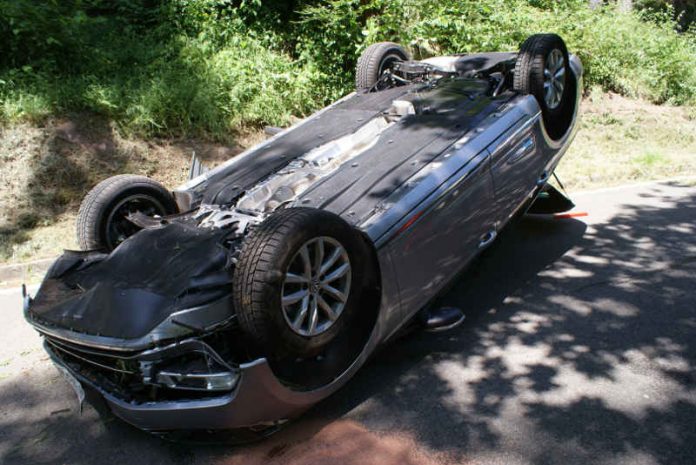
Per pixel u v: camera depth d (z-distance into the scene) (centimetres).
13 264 588
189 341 306
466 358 418
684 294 490
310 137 493
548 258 580
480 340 441
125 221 450
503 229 525
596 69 1137
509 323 462
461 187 422
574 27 1148
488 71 560
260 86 890
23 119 723
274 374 313
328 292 336
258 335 307
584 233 641
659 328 441
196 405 305
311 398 332
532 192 512
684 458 310
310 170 436
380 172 419
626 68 1188
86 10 944
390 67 600
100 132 754
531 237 639
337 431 349
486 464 314
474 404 366
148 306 318
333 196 399
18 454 344
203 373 308
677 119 1118
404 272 384
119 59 862
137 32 971
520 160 483
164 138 796
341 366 353
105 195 434
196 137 817
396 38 994
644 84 1180
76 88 771
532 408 358
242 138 848
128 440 353
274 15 1035
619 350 415
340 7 980
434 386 387
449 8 1058
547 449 323
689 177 851
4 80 753
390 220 375
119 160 742
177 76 850
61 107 745
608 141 1007
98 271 364
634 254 577
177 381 307
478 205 440
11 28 781
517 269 560
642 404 356
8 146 699
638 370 391
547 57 510
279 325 308
